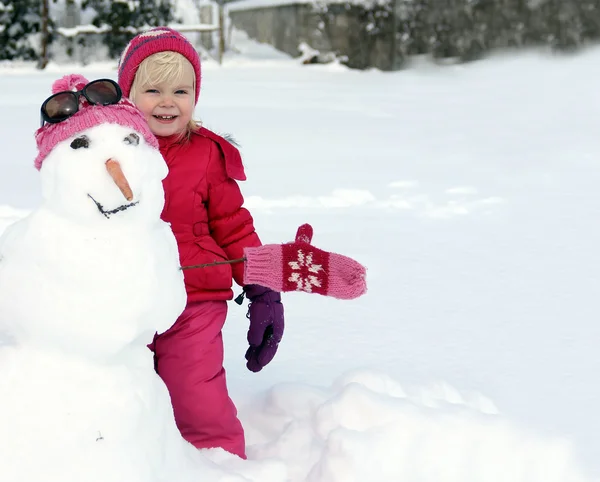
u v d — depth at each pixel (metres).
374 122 9.41
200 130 2.36
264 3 19.83
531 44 17.22
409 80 15.24
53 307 1.60
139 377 1.73
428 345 3.04
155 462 1.70
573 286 3.82
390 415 2.28
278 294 2.30
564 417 2.47
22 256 1.63
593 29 16.91
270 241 4.32
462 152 7.44
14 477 1.57
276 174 6.16
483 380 2.74
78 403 1.62
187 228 2.29
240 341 3.04
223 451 2.14
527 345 3.07
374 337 3.10
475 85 14.34
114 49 17.06
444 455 2.20
